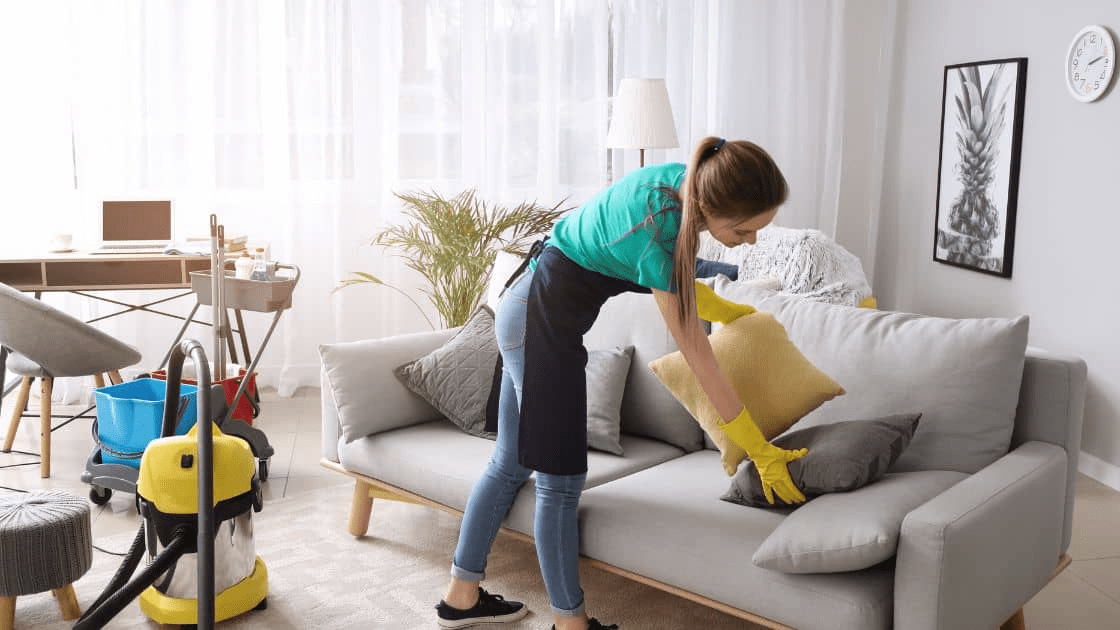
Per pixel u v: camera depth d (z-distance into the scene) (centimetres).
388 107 493
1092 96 385
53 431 427
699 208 202
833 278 404
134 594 232
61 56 459
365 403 296
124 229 436
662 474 265
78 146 466
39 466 380
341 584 285
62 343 325
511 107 505
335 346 302
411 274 510
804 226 553
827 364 258
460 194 499
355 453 301
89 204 470
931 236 514
